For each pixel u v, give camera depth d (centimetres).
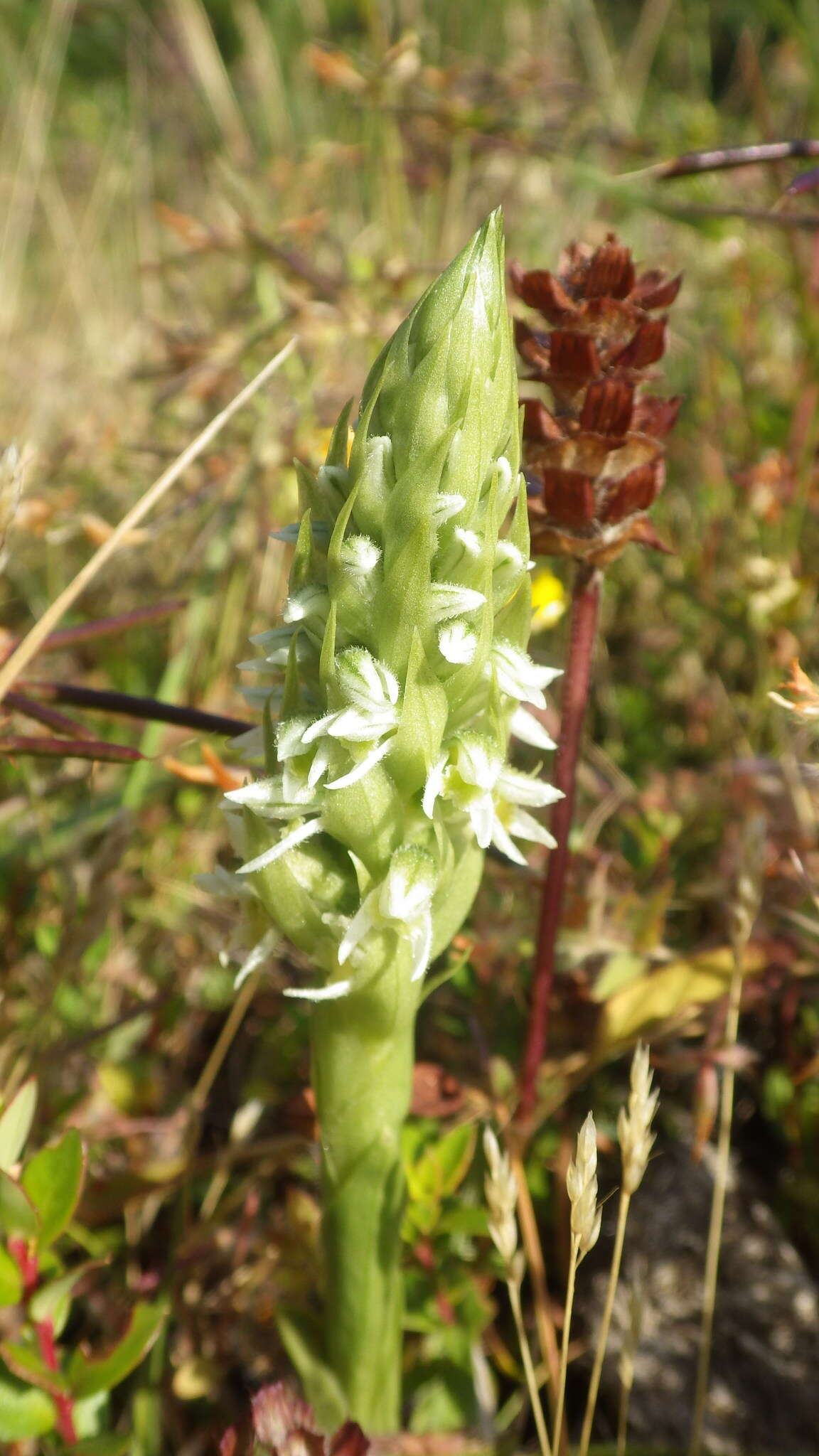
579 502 17
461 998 22
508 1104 20
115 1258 20
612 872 24
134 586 30
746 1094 23
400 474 14
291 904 15
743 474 26
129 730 27
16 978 23
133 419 32
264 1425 15
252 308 29
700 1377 18
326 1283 17
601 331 17
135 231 45
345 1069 16
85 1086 22
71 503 26
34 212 45
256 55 43
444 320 14
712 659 28
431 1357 18
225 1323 20
